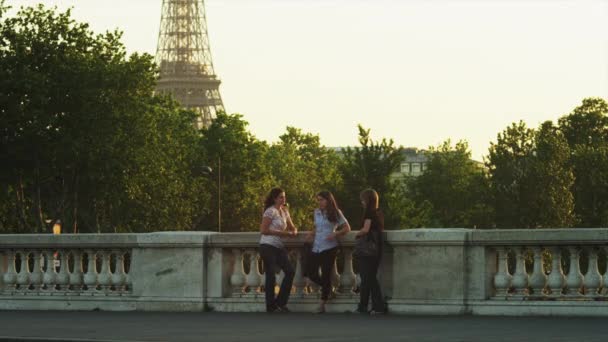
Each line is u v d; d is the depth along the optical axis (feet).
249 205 428.97
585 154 465.88
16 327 69.97
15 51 286.87
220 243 83.20
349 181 261.44
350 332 65.16
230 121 431.84
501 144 416.26
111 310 85.46
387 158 262.47
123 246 85.97
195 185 367.66
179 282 83.82
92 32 301.43
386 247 79.46
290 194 539.70
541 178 402.93
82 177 296.51
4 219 322.96
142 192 316.81
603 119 546.26
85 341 60.54
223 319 75.10
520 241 75.61
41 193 327.06
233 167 423.23
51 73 288.92
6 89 280.72
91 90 288.10
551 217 401.49
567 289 76.02
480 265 76.64
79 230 334.03
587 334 62.49
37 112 278.67
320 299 81.61
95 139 289.94
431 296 77.56
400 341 59.82
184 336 63.52
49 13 295.28
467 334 63.10
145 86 302.86
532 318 73.10
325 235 79.56
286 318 75.61
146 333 65.46
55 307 87.20
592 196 461.37
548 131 438.81
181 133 368.89
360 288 78.54
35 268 89.40
